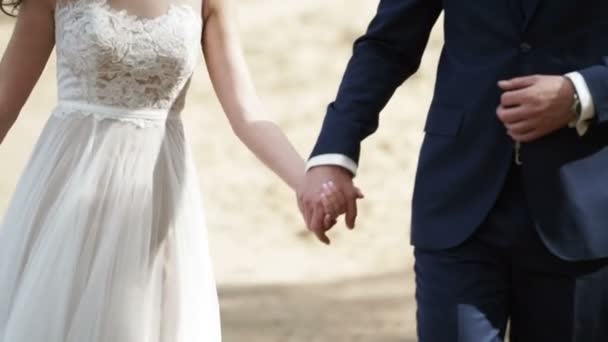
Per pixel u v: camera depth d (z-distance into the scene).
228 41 6.57
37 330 6.18
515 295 5.81
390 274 13.23
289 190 16.19
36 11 6.36
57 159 6.34
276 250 14.16
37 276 6.22
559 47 5.69
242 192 16.22
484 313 5.70
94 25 6.23
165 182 6.42
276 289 12.66
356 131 5.98
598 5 5.67
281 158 6.42
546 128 5.55
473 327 5.67
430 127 5.95
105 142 6.32
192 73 6.50
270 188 16.28
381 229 14.85
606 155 5.67
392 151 17.50
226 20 6.58
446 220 5.81
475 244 5.77
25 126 19.02
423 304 5.84
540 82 5.52
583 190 5.64
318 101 19.61
